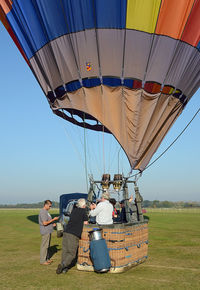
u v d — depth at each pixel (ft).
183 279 19.21
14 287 17.51
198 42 29.63
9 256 28.09
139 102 29.25
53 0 29.17
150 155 30.71
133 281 18.70
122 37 28.45
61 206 53.21
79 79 29.71
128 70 28.78
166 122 31.09
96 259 20.51
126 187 25.55
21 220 74.84
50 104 32.78
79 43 29.22
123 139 29.45
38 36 31.19
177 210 137.49
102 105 29.48
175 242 36.45
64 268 21.02
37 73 32.68
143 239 25.02
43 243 24.35
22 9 30.94
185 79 30.58
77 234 21.12
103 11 28.17
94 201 27.53
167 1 27.61
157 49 28.73
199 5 28.17
